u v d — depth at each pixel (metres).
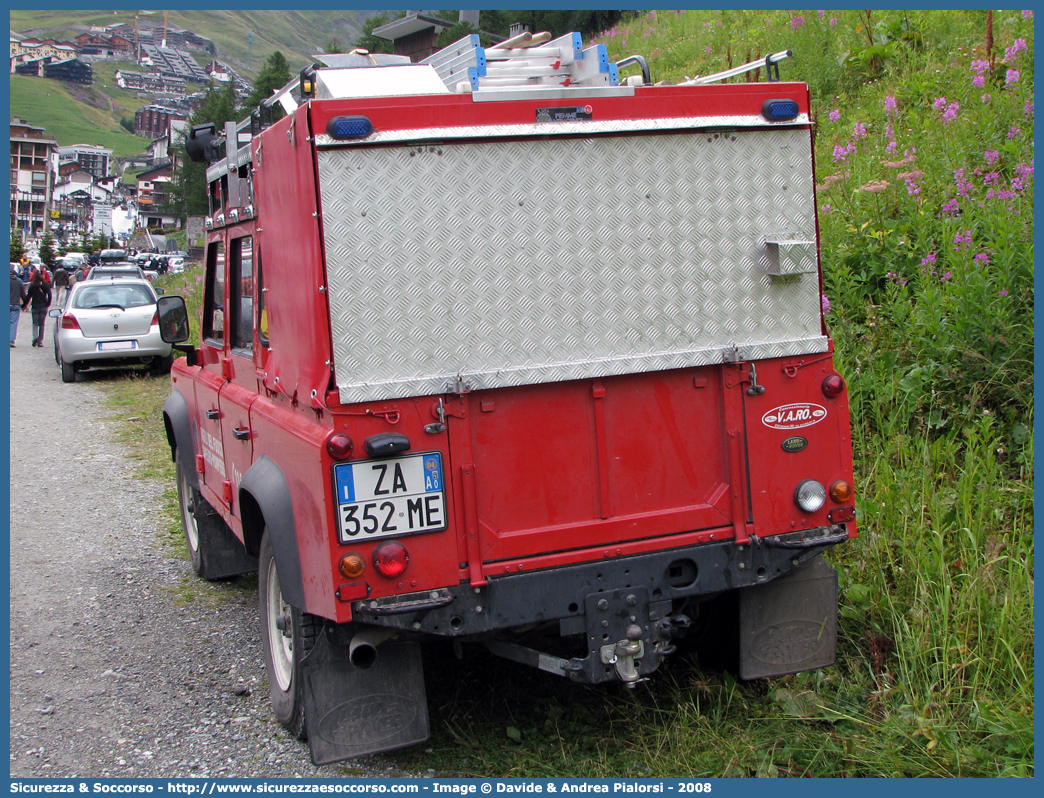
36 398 14.93
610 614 3.78
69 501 8.95
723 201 3.92
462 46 4.27
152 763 4.13
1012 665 3.90
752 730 4.01
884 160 7.69
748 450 3.96
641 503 3.86
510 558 3.67
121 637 5.70
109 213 154.75
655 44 17.39
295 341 3.80
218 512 5.76
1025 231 5.79
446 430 3.58
